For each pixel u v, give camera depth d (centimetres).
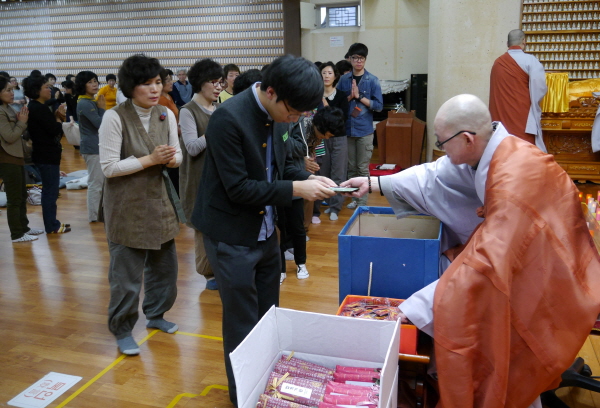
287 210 331
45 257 401
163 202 249
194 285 344
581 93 549
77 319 297
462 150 166
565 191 157
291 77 155
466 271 151
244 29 873
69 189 636
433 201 196
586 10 623
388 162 678
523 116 535
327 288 332
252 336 144
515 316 152
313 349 162
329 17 873
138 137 237
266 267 204
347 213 505
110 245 248
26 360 253
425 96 823
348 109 474
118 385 231
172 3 902
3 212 536
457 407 152
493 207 155
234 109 172
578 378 206
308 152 356
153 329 282
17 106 668
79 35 980
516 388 155
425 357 161
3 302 320
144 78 228
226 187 175
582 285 150
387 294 194
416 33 839
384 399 133
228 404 217
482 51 600
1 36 1031
